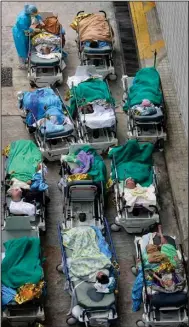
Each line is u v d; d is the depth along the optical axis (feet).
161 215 64.08
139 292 56.80
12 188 61.87
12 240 58.59
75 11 84.64
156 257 57.16
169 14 70.64
